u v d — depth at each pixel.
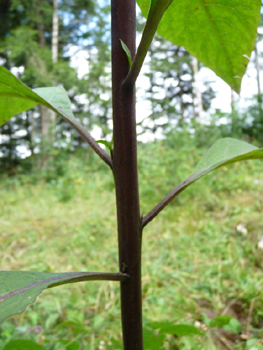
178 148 1.61
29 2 3.29
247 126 2.22
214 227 0.90
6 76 0.16
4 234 1.02
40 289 0.11
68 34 4.06
